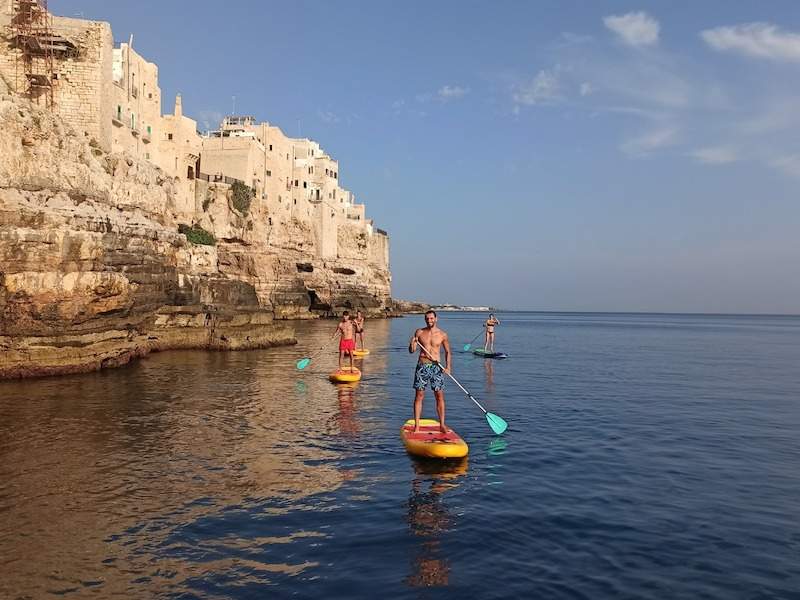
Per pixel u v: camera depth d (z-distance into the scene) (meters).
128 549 6.98
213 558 6.76
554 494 9.23
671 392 21.83
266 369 25.08
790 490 9.65
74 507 8.34
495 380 24.31
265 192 67.69
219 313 36.44
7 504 8.44
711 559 6.93
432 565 6.66
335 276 84.38
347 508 8.41
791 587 6.25
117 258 25.88
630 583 6.30
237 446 11.85
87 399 17.27
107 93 35.44
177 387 19.75
